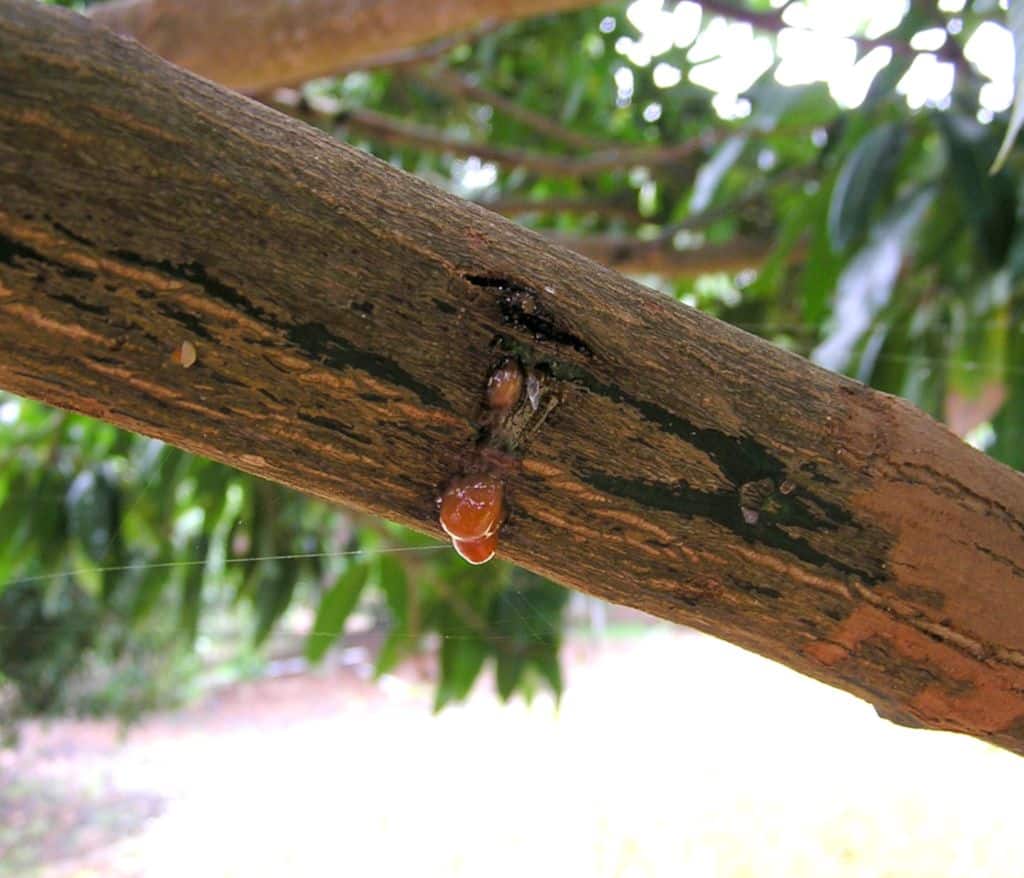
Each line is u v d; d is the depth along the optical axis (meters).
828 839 0.63
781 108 0.71
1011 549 0.24
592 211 1.01
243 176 0.18
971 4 0.64
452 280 0.20
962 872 0.57
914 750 0.82
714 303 0.98
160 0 0.57
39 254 0.17
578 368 0.21
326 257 0.19
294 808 0.93
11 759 1.35
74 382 0.18
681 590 0.23
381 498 0.21
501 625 0.77
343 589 0.77
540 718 1.02
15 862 1.00
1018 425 0.62
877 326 0.62
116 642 1.37
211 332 0.18
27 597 1.33
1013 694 0.25
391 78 1.06
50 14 0.17
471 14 0.54
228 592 1.56
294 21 0.55
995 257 0.57
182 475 0.73
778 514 0.23
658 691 1.12
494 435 0.21
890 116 0.67
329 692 1.58
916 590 0.24
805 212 0.67
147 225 0.17
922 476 0.24
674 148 0.88
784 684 1.09
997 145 0.58
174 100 0.18
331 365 0.19
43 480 0.80
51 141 0.17
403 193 0.20
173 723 1.53
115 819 1.08
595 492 0.22
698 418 0.22
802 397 0.23
